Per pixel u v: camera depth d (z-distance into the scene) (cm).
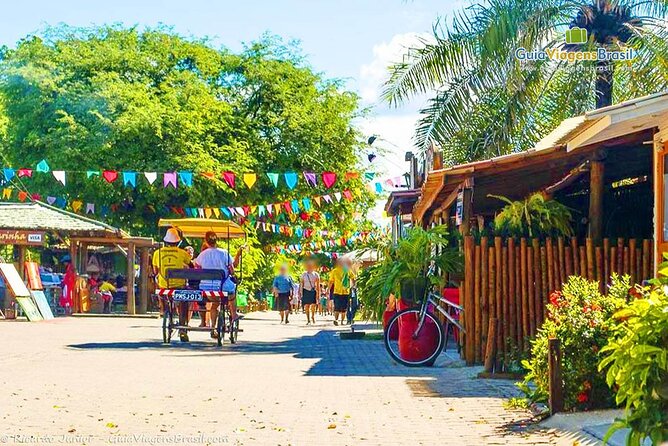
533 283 1603
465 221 1736
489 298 1614
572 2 2348
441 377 1499
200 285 2291
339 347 2259
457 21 2441
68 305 4041
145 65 5331
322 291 5478
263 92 5556
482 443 900
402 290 1714
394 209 3072
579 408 1039
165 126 4916
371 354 2019
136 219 5053
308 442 910
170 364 1725
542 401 1108
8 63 5112
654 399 602
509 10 2319
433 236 1739
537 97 2473
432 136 2542
